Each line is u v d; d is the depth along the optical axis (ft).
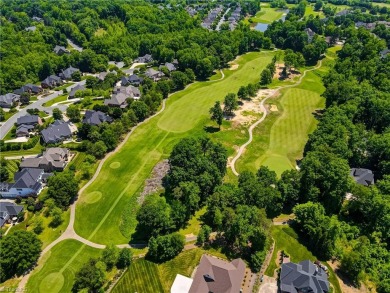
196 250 360.28
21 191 450.71
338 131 485.56
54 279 343.87
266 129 602.03
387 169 456.45
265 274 332.19
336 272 335.47
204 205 434.71
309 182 408.87
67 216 423.23
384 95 588.50
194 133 590.14
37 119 610.24
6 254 339.57
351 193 424.05
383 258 350.43
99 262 334.44
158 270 339.57
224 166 473.26
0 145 551.59
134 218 422.00
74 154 538.47
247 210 363.35
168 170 501.97
